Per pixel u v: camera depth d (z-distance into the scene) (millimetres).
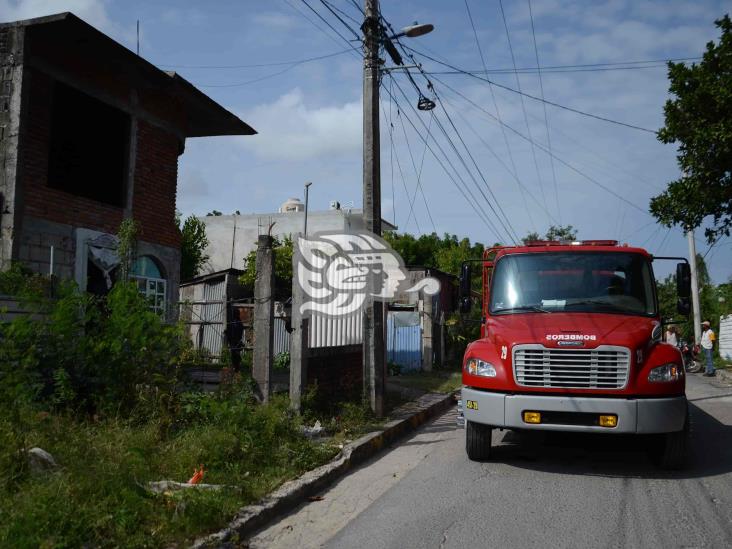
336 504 5734
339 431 8336
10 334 6164
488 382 6887
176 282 13453
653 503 5590
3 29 9961
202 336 14070
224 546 4434
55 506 4133
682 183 13031
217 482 5500
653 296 7797
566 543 4605
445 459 7586
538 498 5781
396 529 4980
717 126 12008
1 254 9609
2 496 4262
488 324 7750
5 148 9789
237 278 24781
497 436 8852
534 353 6688
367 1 10320
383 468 7211
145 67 11578
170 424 6605
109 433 5906
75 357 6797
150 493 4715
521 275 8156
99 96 11414
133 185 12242
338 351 10203
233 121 14508
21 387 5676
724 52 12250
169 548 4172
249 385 8383
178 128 13609
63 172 11000
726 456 7535
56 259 10469
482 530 4914
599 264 8070
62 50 10648
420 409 11094
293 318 8828
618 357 6516
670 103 12789
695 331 26266
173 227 13438
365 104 10352
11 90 9859
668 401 6406
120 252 9367
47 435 5391
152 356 7062
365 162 10289
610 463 7223
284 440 7027
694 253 26578
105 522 4180
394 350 17781
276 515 5320
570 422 6508
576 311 7668
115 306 7113
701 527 4945
